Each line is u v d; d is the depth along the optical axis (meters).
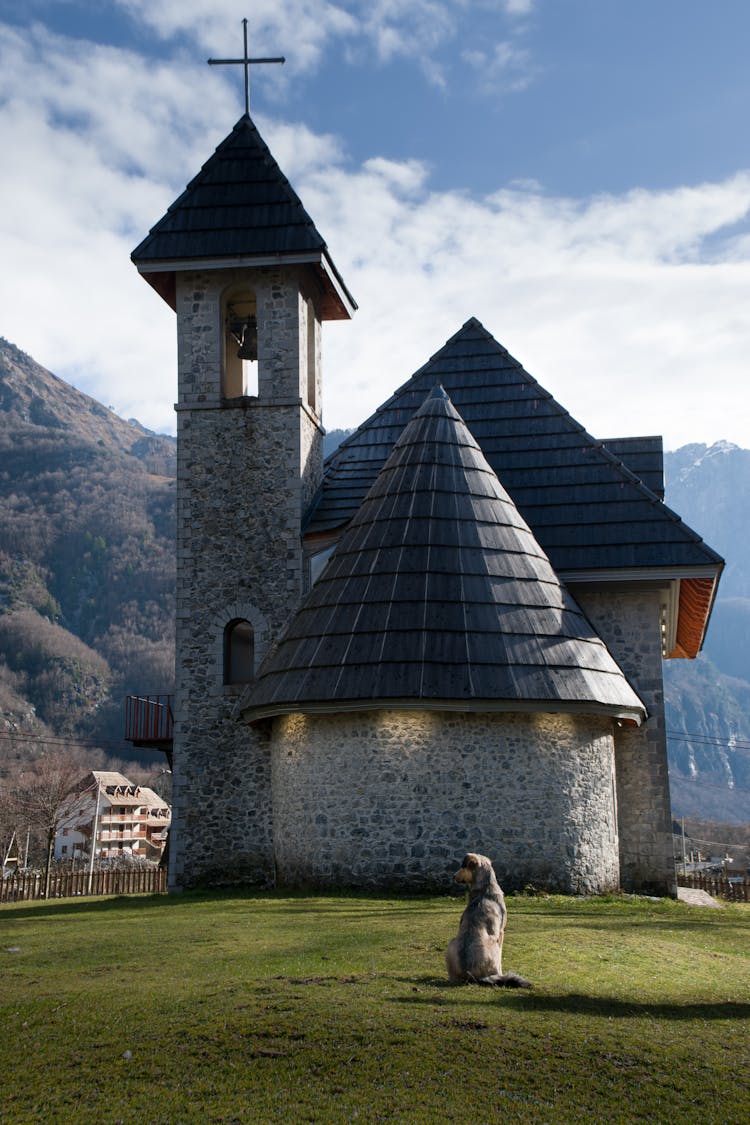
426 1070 8.45
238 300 27.72
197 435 25.89
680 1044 9.25
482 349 27.48
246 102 28.14
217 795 24.16
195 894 22.81
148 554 127.69
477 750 20.05
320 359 28.45
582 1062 8.71
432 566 20.98
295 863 20.86
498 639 20.33
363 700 19.78
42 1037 9.33
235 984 10.85
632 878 23.11
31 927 17.00
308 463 26.38
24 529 129.88
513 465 25.39
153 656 110.12
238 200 26.55
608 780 21.45
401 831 19.86
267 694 20.89
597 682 20.73
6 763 87.50
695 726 158.12
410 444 22.98
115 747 98.06
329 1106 7.90
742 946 14.72
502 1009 9.84
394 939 13.48
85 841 80.62
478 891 11.27
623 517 24.27
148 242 26.17
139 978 11.44
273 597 24.95
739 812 141.75
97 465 146.25
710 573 23.45
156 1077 8.44
